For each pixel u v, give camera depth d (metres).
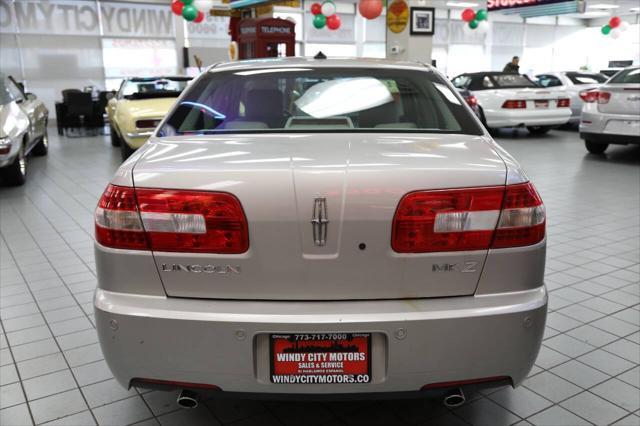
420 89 2.33
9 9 15.68
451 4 20.25
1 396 2.27
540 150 9.23
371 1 9.84
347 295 1.60
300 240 1.56
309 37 20.95
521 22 25.42
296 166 1.58
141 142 7.34
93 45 17.12
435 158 1.68
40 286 3.52
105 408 2.19
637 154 8.66
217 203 1.56
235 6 13.83
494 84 10.98
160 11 18.02
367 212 1.55
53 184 6.86
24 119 6.70
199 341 1.58
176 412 2.16
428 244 1.58
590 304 3.14
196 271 1.60
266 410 2.17
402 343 1.57
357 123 2.15
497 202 1.61
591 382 2.34
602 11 24.69
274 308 1.58
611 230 4.64
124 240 1.62
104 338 1.65
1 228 4.90
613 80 8.06
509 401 2.21
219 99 2.26
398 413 2.14
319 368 1.61
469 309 1.58
